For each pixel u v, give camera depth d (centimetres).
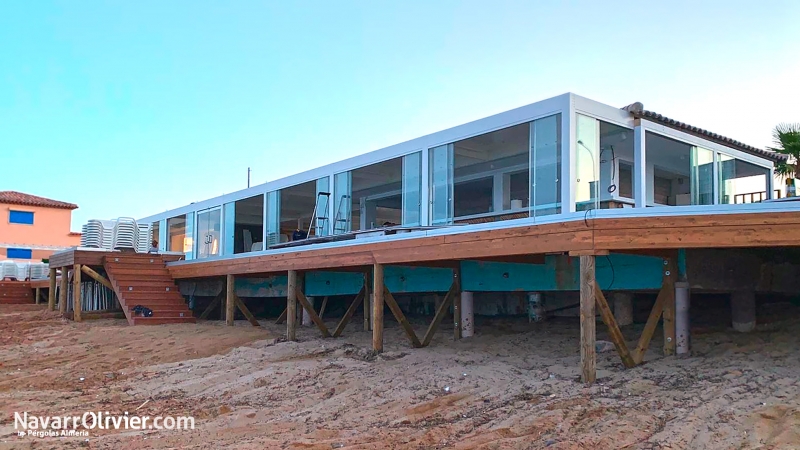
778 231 707
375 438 645
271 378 967
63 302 1767
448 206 1354
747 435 575
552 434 611
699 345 924
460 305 1212
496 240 896
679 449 557
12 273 2653
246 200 2064
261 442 646
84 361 1166
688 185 1502
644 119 1266
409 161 1461
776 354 823
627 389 746
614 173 1355
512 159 1309
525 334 1191
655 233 757
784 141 1784
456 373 899
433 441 624
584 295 790
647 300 1269
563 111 1143
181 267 1706
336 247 1191
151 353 1224
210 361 1129
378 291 1100
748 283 968
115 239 1797
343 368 998
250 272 1466
